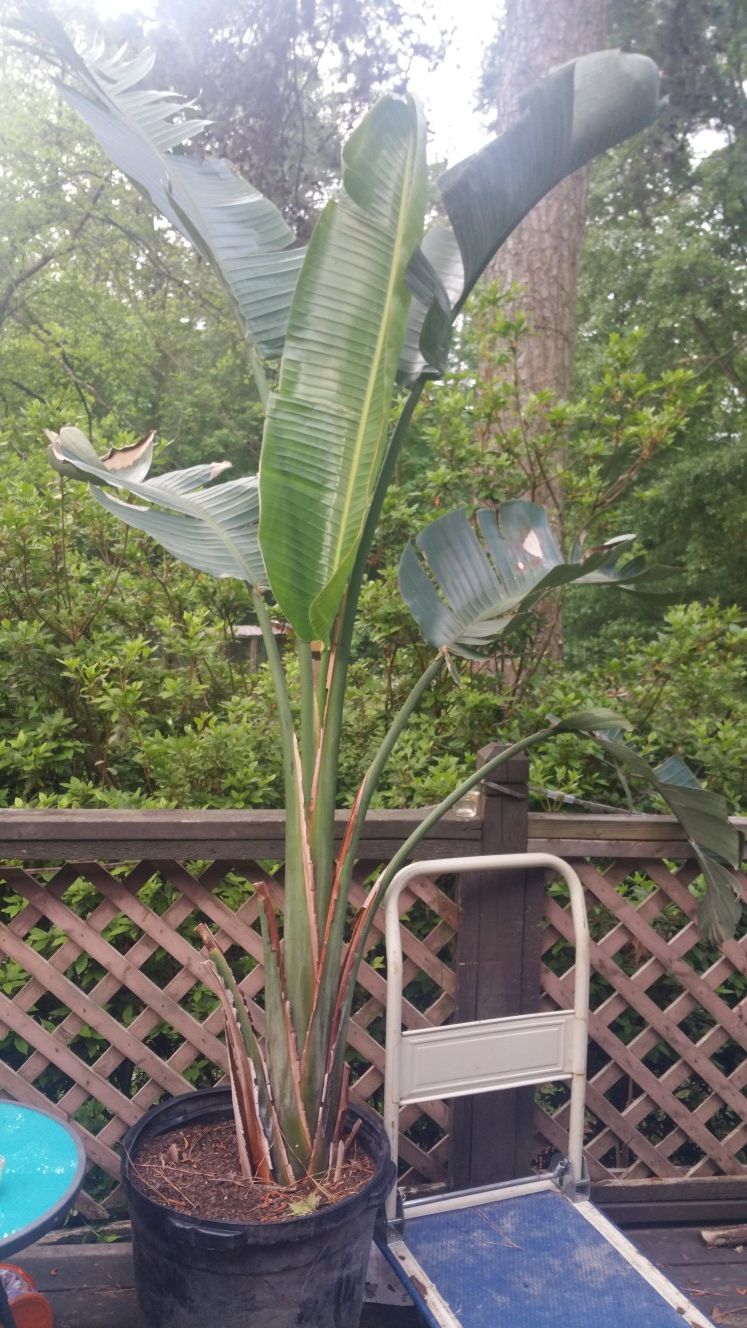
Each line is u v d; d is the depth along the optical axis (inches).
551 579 73.3
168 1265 68.6
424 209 66.9
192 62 316.8
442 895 91.7
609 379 156.3
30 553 141.0
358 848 87.9
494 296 161.8
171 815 84.7
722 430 607.2
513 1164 93.1
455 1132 92.4
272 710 138.3
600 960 96.0
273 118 323.3
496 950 91.1
